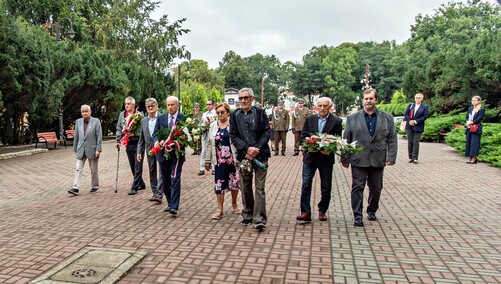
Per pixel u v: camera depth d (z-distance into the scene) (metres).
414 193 8.01
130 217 6.33
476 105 11.83
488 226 5.75
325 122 6.06
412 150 12.41
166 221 6.08
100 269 4.18
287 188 8.69
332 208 6.94
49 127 21.66
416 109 12.30
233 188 6.35
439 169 11.05
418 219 6.16
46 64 16.22
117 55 31.58
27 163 13.31
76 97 21.58
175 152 6.29
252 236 5.35
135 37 34.56
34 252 4.76
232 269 4.25
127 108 8.27
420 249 4.85
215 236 5.35
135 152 8.24
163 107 31.19
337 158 14.39
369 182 6.02
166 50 37.16
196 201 7.46
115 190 8.38
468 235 5.37
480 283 3.91
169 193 6.72
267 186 8.91
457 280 3.98
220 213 6.24
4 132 17.73
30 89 15.78
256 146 5.59
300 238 5.27
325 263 4.41
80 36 28.78
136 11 35.25
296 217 6.27
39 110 18.00
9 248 4.89
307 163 5.98
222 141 6.16
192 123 6.46
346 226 5.83
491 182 8.98
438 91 23.52
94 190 8.40
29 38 15.79
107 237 5.30
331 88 82.88
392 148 5.86
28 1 26.75
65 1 28.12
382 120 5.83
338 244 5.03
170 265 4.36
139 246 4.95
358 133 5.86
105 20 31.81
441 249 4.85
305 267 4.30
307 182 5.95
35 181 9.77
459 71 21.73
